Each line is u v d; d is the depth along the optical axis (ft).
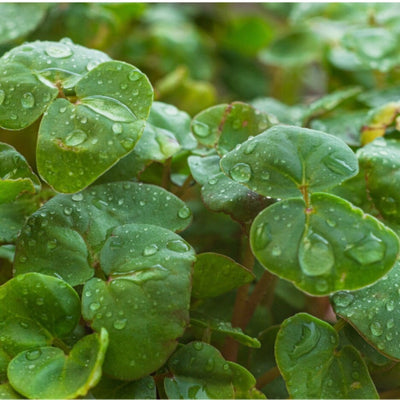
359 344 1.16
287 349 1.14
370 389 1.14
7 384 1.12
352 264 1.10
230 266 1.16
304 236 1.11
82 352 1.12
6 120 1.16
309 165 1.14
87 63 1.20
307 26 2.04
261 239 1.11
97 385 1.12
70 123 1.15
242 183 1.14
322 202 1.13
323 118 1.39
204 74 2.18
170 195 1.18
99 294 1.13
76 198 1.17
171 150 1.22
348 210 1.12
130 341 1.11
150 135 1.23
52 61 1.19
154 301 1.12
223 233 1.32
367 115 1.32
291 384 1.13
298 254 1.11
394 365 1.18
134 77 1.17
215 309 1.24
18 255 1.15
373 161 1.20
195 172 1.20
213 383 1.14
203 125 1.23
